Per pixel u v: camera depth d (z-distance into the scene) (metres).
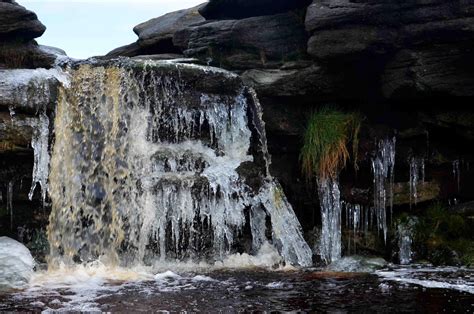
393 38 10.62
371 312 7.00
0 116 10.02
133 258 10.48
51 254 10.23
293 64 12.01
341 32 10.87
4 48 12.38
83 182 10.60
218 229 10.90
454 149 11.68
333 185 11.75
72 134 10.66
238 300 7.61
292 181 12.30
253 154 12.02
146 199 10.61
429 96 10.96
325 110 11.95
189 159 11.25
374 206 11.73
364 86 11.70
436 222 11.37
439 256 10.97
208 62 12.94
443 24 10.16
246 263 10.87
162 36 15.34
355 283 8.75
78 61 11.95
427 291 8.13
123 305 7.32
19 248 9.53
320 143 11.60
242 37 12.66
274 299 7.67
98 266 10.10
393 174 11.84
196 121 11.74
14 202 10.32
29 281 8.79
